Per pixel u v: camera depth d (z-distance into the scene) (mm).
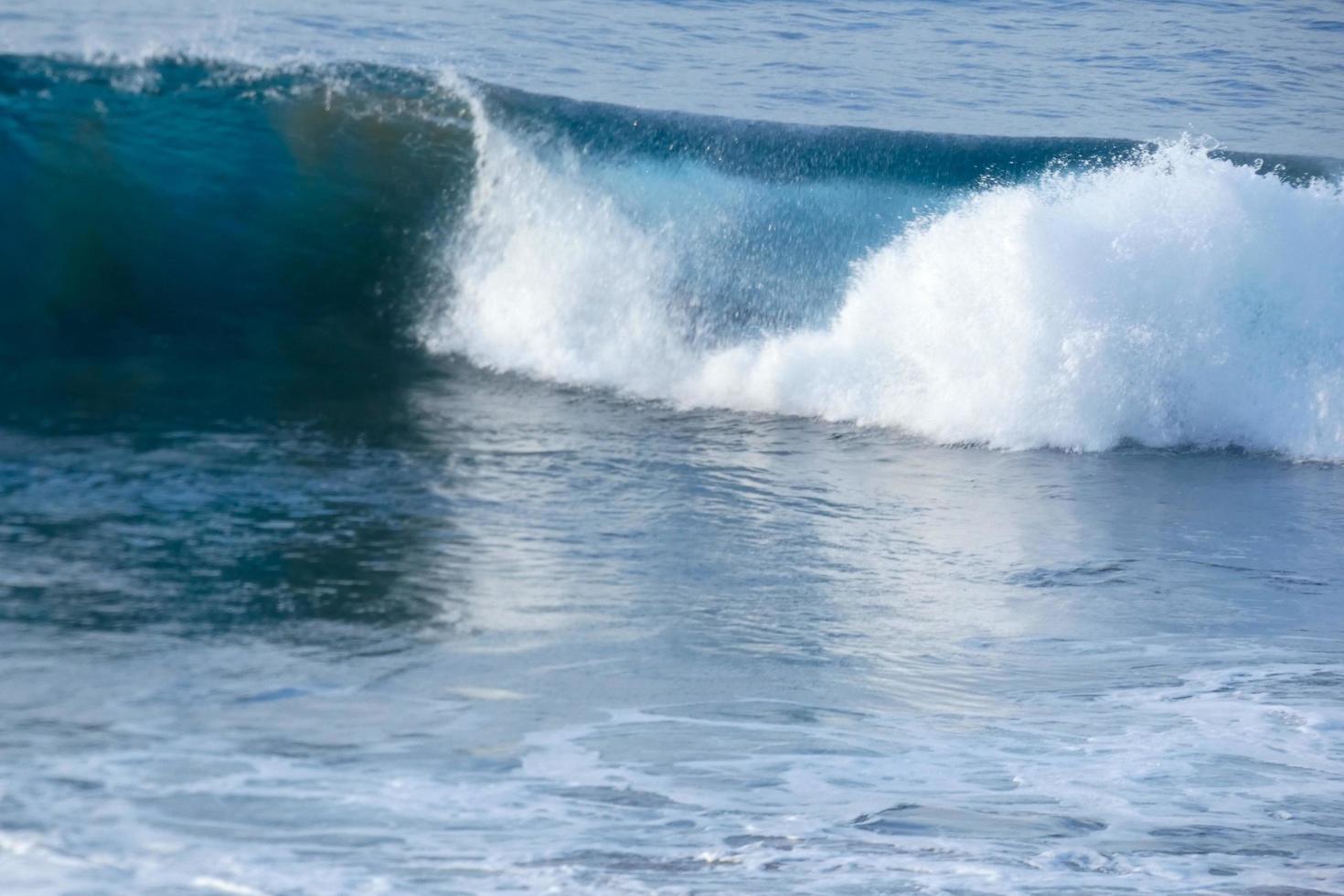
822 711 19500
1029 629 23875
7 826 14039
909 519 30172
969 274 38875
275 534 24984
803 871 14180
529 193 41312
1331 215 39562
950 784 16984
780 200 41750
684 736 18188
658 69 51469
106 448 29156
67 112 40500
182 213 40375
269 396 34406
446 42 50906
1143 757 18141
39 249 39219
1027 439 37062
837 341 38938
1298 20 76312
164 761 16062
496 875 13742
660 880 13820
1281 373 38125
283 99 41656
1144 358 38031
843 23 63938
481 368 38688
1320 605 25781
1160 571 27484
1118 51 65188
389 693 18844
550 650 21141
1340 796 17000
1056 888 14047
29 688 17891
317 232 40594
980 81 56375
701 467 32562
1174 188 39938
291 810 15016
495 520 27219
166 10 48969
